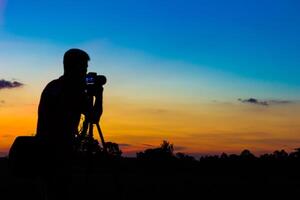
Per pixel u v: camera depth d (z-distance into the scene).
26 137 5.66
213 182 16.55
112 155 6.08
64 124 5.70
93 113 6.01
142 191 12.96
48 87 5.79
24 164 5.55
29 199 10.99
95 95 6.08
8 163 5.62
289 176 18.25
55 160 5.63
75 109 5.80
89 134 6.05
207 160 20.53
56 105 5.68
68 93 5.75
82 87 5.89
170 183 15.59
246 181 17.25
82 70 5.88
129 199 11.48
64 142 5.70
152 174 16.81
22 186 12.69
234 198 12.81
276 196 13.47
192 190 14.20
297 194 13.86
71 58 5.82
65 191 5.73
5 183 12.73
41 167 5.59
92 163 6.00
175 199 12.20
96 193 8.89
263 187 15.42
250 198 13.01
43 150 5.59
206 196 13.09
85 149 5.98
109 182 9.63
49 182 5.68
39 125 5.70
